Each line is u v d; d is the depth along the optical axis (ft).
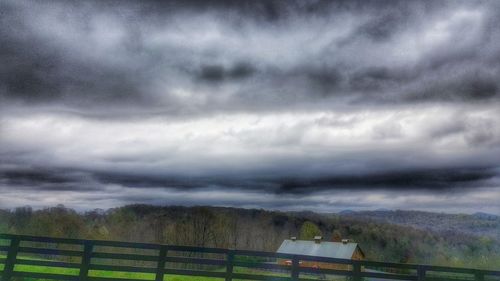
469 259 200.75
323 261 42.50
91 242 41.29
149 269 41.06
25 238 40.98
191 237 212.64
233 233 221.25
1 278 40.01
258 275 42.11
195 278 56.85
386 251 222.89
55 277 40.60
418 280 43.52
